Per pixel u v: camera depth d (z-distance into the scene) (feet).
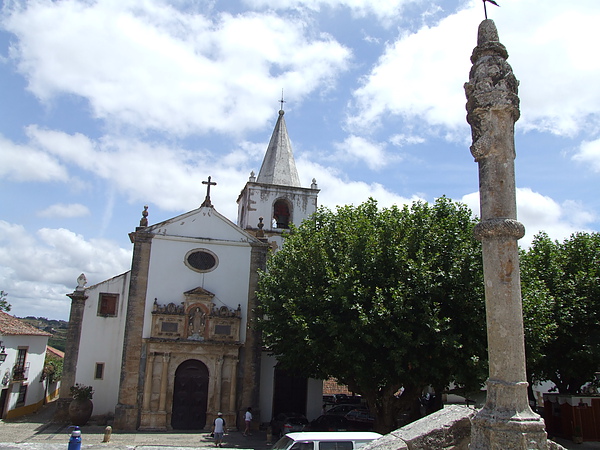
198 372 101.50
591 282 92.89
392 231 79.20
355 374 74.49
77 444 34.50
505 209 27.86
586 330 93.50
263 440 90.17
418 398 89.66
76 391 99.71
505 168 28.37
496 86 29.01
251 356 104.88
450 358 69.31
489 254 27.58
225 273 108.06
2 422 108.58
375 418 82.07
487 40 30.55
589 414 90.89
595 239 101.55
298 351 82.02
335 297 74.74
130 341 99.60
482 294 70.03
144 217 109.19
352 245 80.12
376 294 71.72
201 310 103.91
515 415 24.80
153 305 102.27
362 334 69.77
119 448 38.34
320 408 110.01
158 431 95.25
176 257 106.22
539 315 76.69
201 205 110.22
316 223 99.60
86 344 104.68
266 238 114.11
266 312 91.40
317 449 50.93
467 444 28.96
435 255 74.49
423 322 68.59
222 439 89.56
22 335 124.06
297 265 87.61
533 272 90.74
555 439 92.38
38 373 139.13
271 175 140.97
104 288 107.96
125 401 96.78
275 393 108.99
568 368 94.32
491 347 26.76
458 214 84.84
